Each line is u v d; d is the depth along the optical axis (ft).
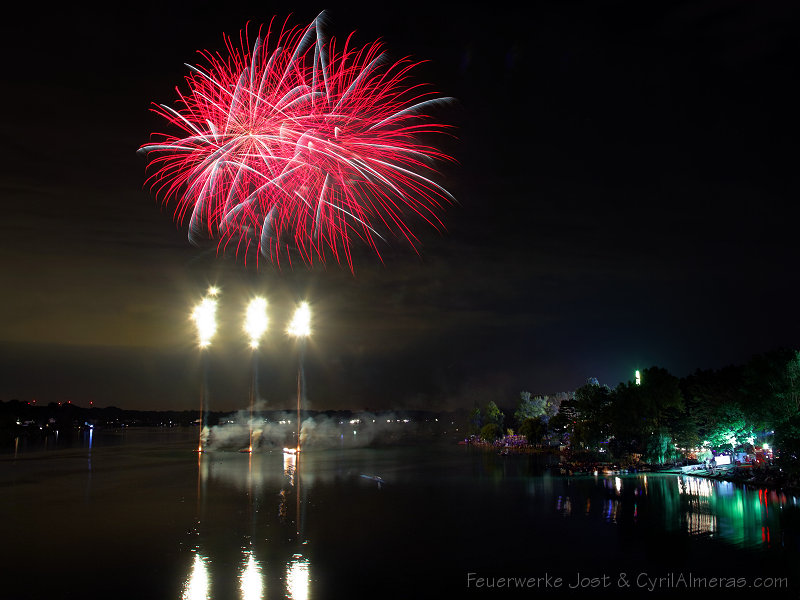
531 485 384.88
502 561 200.23
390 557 206.80
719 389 456.45
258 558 206.49
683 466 448.24
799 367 333.42
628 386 524.11
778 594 165.27
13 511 296.30
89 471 485.56
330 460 607.37
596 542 222.48
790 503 284.20
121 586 177.58
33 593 172.45
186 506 309.63
